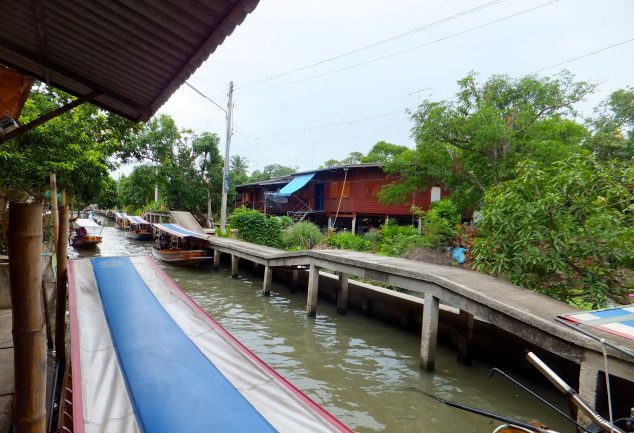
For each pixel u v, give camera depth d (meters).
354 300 11.12
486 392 6.17
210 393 3.30
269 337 8.59
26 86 4.97
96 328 4.45
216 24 3.12
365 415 5.42
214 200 30.36
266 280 12.59
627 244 6.17
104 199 14.29
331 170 24.62
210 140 28.66
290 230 18.78
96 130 11.62
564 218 6.59
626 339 4.16
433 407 5.67
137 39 3.58
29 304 1.80
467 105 14.35
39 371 1.85
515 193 7.20
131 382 3.41
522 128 12.93
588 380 4.31
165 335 4.37
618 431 3.26
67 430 3.28
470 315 7.19
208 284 14.31
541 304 5.58
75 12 3.28
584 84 13.16
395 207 21.66
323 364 7.17
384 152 31.16
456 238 12.43
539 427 3.62
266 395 3.34
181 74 4.15
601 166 6.64
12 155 7.96
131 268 6.47
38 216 1.81
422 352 7.01
